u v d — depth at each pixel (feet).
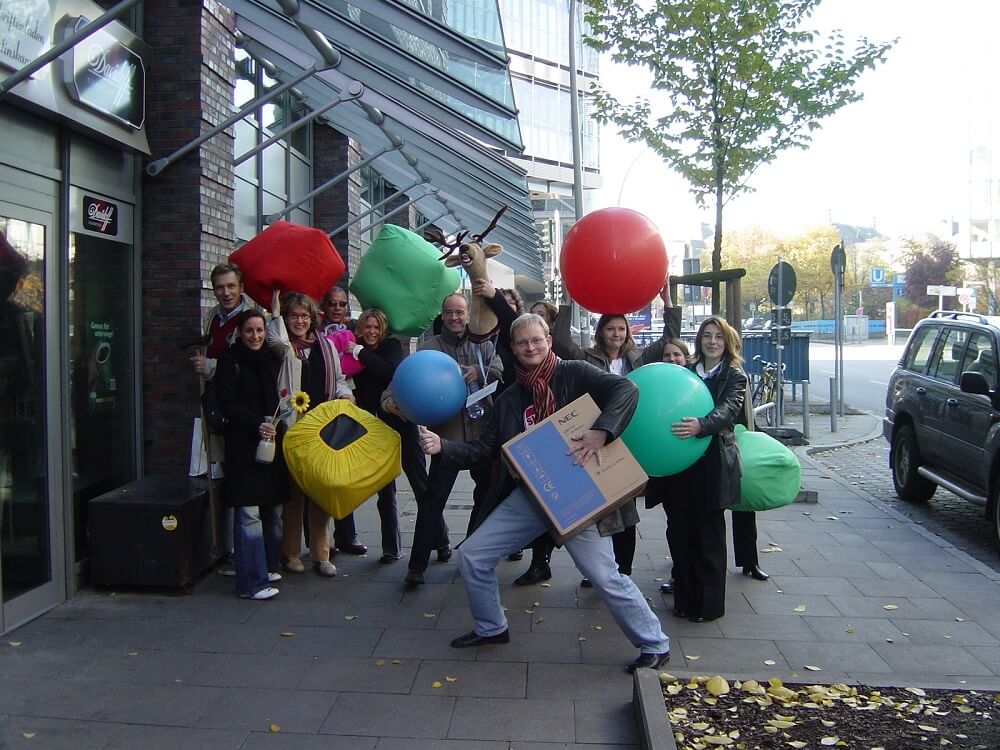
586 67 119.03
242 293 19.69
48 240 17.49
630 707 13.55
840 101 33.99
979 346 26.68
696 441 15.70
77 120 17.53
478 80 19.08
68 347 18.04
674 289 34.14
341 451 17.98
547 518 14.07
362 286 21.18
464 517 26.99
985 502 24.32
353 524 22.38
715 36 33.27
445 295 21.36
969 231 192.24
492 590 15.78
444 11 18.26
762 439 19.42
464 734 12.67
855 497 30.71
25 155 16.80
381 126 27.40
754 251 222.69
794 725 12.11
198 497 19.16
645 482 14.24
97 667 14.90
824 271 215.92
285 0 16.40
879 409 63.87
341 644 16.10
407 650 15.84
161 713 13.24
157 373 21.25
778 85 33.55
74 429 18.60
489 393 17.58
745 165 35.24
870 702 12.89
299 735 12.60
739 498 17.04
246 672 14.79
